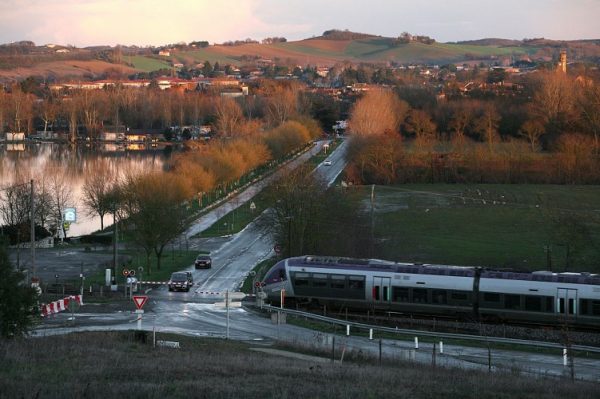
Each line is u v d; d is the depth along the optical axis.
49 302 90.75
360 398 43.53
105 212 180.00
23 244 153.62
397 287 89.12
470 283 86.44
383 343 74.56
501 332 79.69
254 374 50.72
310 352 67.25
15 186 163.38
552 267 122.69
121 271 125.19
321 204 126.00
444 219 168.75
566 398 47.66
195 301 99.94
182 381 46.50
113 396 40.12
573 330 83.50
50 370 47.25
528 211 176.88
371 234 128.12
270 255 139.38
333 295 91.81
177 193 159.75
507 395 47.41
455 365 63.12
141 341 66.12
